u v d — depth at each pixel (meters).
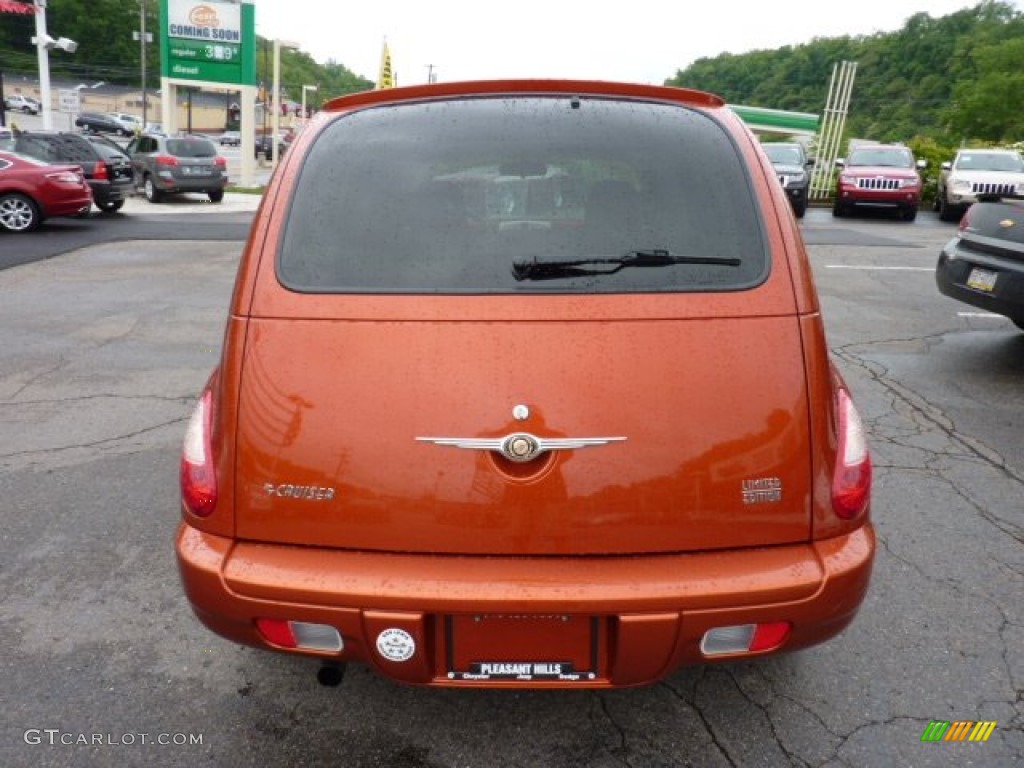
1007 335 7.38
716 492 1.94
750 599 1.92
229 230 14.71
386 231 2.09
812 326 2.04
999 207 6.14
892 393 5.62
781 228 2.13
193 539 2.06
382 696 2.56
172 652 2.76
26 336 6.88
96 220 15.95
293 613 1.95
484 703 2.54
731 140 2.28
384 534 1.95
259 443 1.97
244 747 2.35
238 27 25.14
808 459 1.98
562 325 1.96
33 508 3.76
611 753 2.33
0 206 13.41
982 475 4.24
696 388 1.94
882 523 3.69
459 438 1.91
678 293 2.01
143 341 6.80
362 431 1.93
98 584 3.15
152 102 94.31
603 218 2.10
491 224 2.09
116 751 2.32
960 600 3.09
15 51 87.62
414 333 1.96
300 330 1.99
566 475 1.91
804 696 2.56
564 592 1.89
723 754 2.33
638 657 1.93
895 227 17.36
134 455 4.39
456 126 2.28
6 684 2.58
